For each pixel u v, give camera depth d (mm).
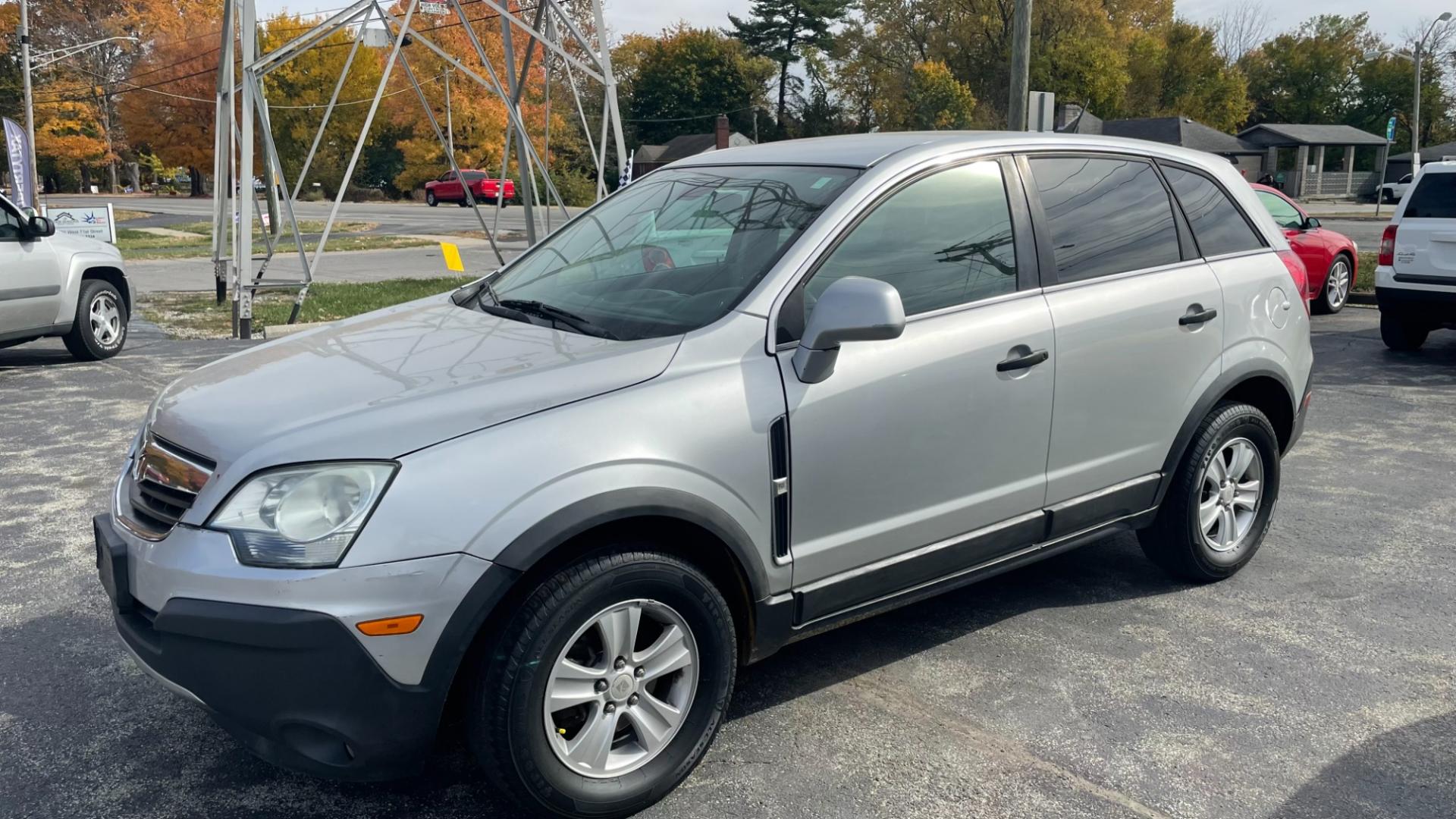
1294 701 3490
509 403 2691
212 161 65438
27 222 9055
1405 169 59031
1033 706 3453
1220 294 4184
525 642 2570
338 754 2531
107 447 6676
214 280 19719
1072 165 3918
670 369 2879
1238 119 69250
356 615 2422
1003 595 4402
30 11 69500
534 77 55281
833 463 3100
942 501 3402
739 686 3594
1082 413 3742
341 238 31438
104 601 4320
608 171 65812
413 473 2502
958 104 59594
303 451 2535
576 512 2590
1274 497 4598
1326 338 11133
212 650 2475
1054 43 61312
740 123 80250
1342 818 2846
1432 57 76625
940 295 3398
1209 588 4457
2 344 8961
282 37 61375
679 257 3451
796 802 2920
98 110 71375
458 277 19734
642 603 2754
